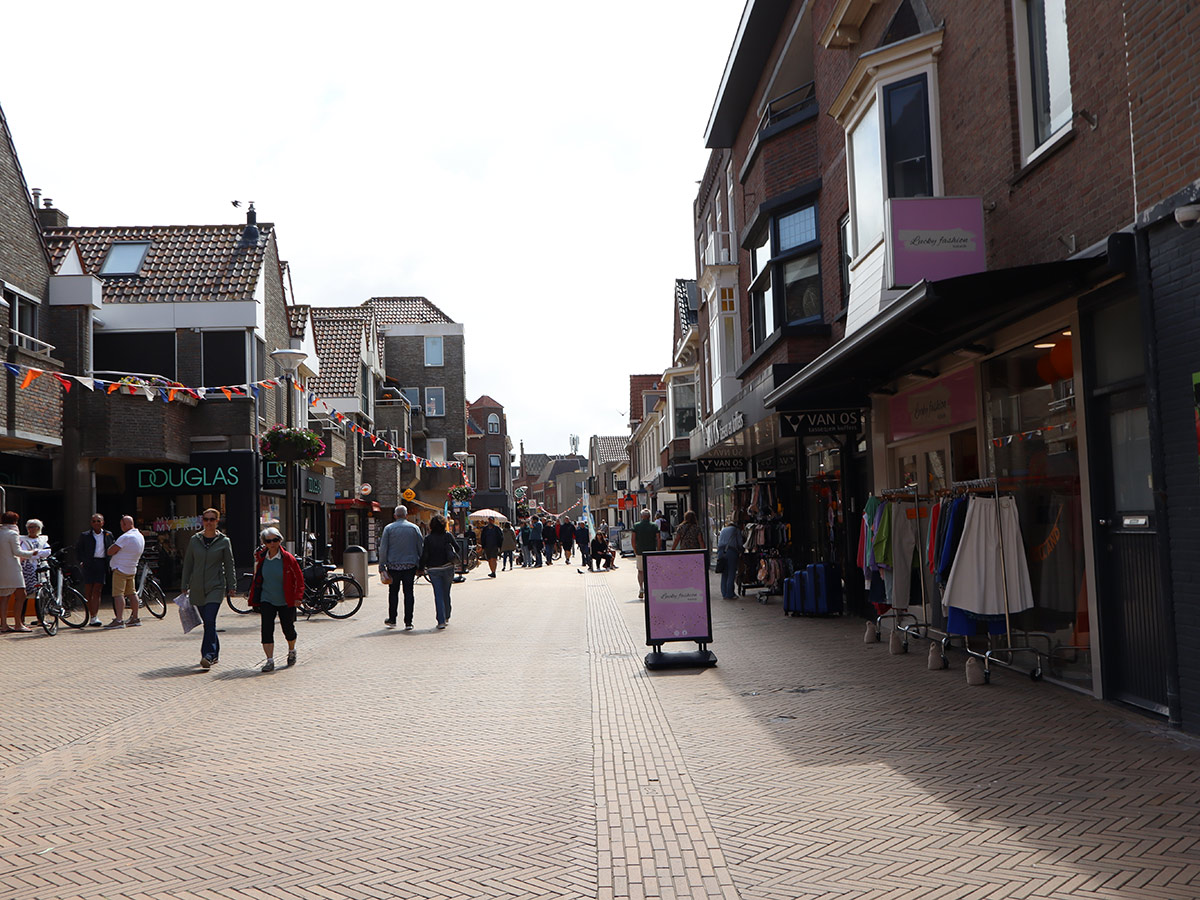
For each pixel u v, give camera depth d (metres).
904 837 4.86
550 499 135.12
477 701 9.19
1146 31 6.97
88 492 21.14
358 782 6.36
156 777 6.59
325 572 17.48
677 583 11.10
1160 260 6.89
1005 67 9.34
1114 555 7.88
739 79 20.95
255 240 26.41
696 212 31.56
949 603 8.78
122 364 24.44
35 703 9.41
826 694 8.85
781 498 20.95
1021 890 4.11
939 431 11.59
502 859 4.79
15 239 19.61
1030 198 8.96
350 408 37.88
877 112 11.45
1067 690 8.48
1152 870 4.25
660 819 5.34
